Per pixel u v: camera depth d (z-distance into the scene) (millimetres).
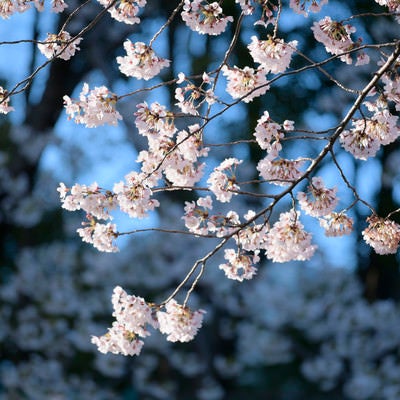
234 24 13719
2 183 13758
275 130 3902
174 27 14656
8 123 14516
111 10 4133
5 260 13828
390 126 3980
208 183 3990
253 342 12312
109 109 3973
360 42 4027
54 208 14000
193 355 12461
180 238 12664
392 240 4062
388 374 11984
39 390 11930
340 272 12867
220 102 3934
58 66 14672
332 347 12352
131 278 12555
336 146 13547
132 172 4043
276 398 13039
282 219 4082
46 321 12383
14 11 4207
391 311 12422
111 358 12000
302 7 3984
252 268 4141
